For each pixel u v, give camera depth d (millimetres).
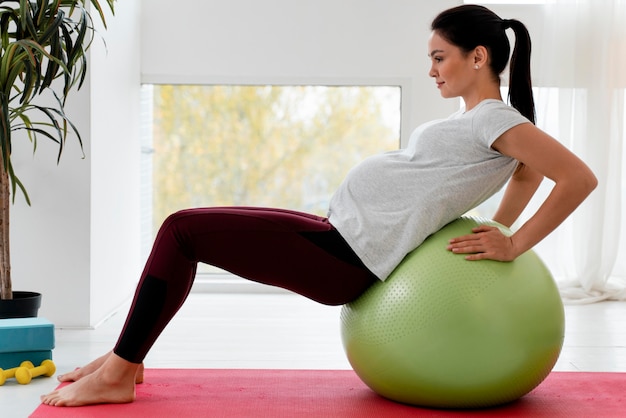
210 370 3059
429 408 2533
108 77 4285
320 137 8961
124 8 4641
